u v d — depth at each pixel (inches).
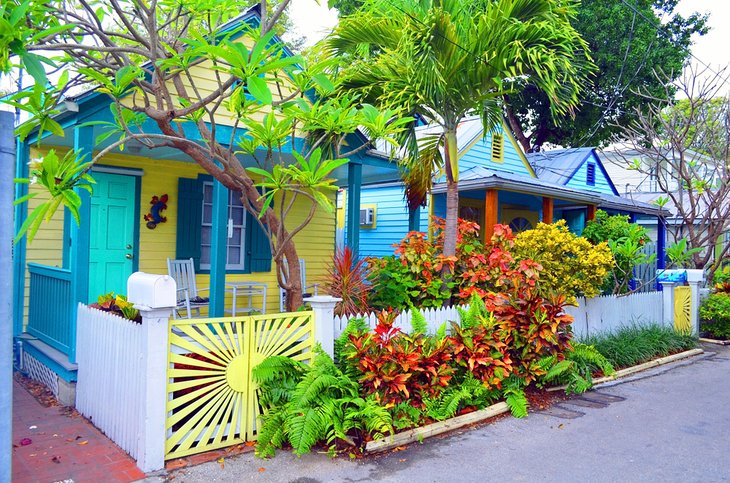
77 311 227.3
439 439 204.4
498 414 233.6
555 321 256.1
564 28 274.8
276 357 192.4
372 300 282.4
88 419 213.8
